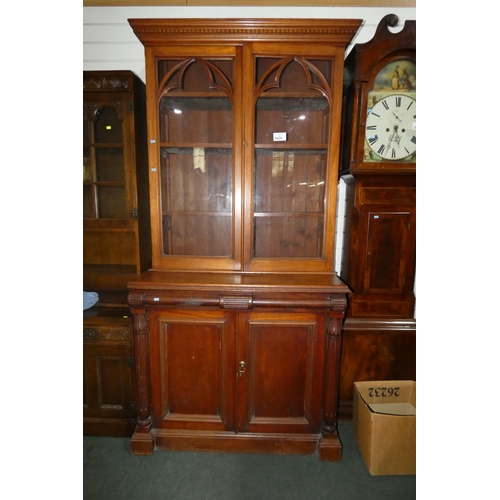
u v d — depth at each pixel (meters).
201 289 1.30
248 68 1.33
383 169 1.47
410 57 1.44
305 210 1.59
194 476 1.35
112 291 1.79
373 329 1.60
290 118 1.55
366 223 1.55
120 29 1.75
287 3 1.67
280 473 1.37
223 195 1.58
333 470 1.38
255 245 1.55
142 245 1.67
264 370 1.40
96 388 1.53
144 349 1.39
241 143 1.39
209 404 1.43
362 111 1.46
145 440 1.43
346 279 1.68
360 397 1.50
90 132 1.58
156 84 1.37
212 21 1.27
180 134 1.56
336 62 1.33
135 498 1.25
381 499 1.26
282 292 1.30
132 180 1.58
